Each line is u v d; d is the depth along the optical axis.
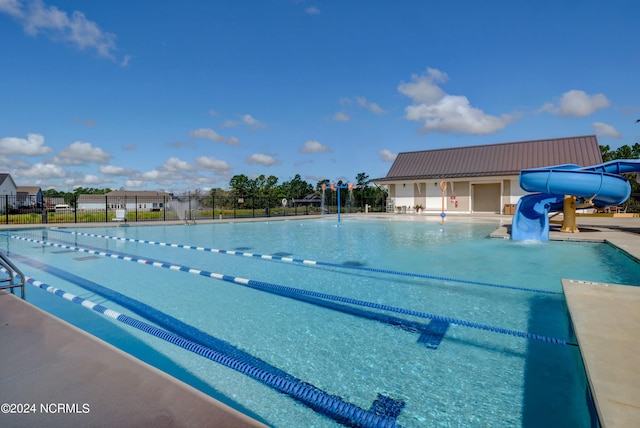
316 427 2.03
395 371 2.67
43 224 15.43
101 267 6.88
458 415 2.12
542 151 23.12
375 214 26.02
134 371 2.03
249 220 20.06
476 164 24.94
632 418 1.46
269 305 4.39
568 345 3.03
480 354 2.94
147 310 4.20
